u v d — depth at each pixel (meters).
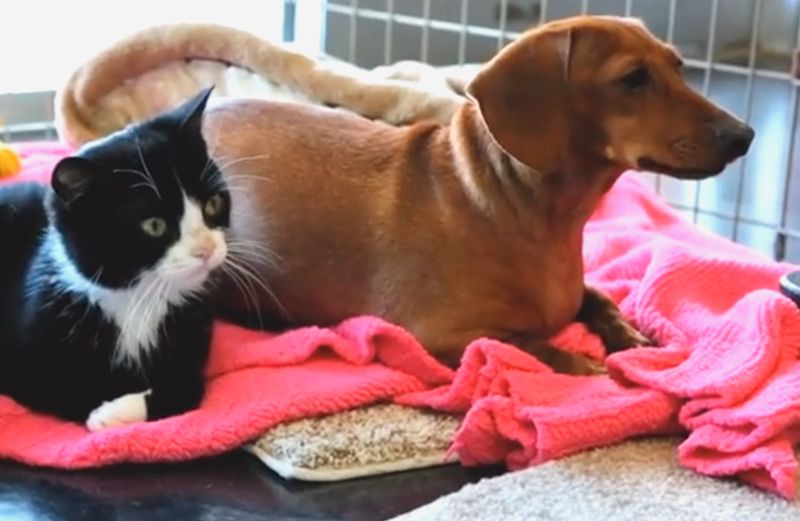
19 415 1.53
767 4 2.28
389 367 1.58
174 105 2.03
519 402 1.50
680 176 1.56
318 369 1.58
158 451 1.48
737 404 1.49
